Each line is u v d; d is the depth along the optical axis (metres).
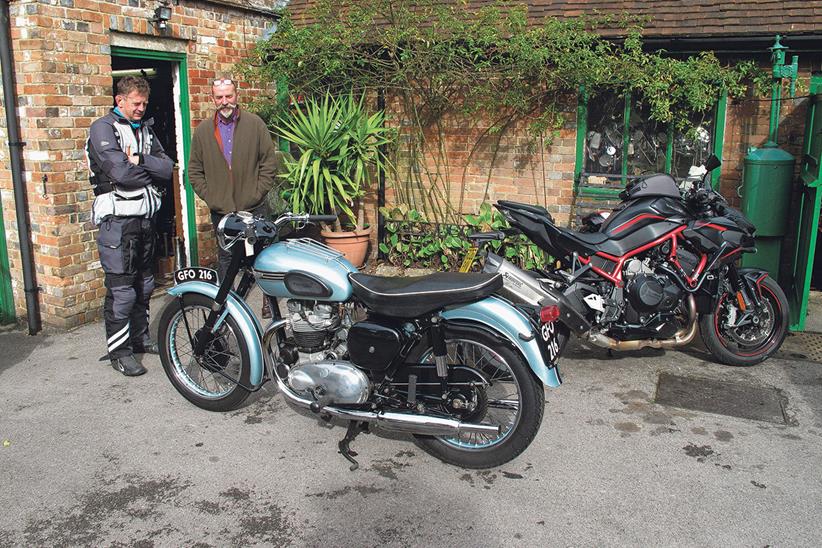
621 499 3.36
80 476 3.58
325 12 7.57
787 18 6.33
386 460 3.75
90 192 5.86
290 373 3.72
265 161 5.50
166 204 7.35
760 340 4.98
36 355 5.25
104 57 5.89
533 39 6.75
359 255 7.53
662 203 4.68
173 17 6.55
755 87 6.55
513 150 7.50
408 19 7.22
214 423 4.16
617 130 7.11
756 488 3.44
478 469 3.63
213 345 4.25
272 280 3.81
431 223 7.78
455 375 3.53
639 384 4.69
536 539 3.07
